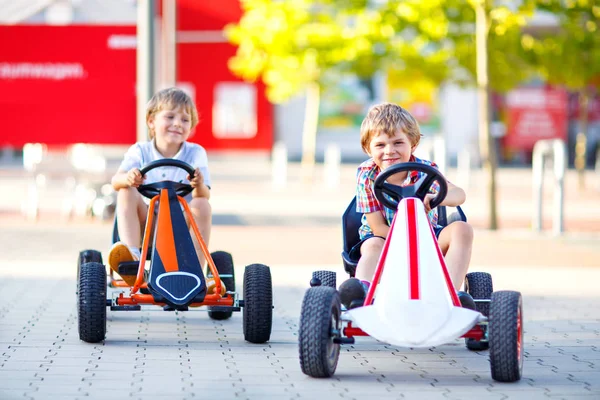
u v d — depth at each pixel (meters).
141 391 5.71
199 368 6.38
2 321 8.14
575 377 6.22
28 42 16.62
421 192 6.18
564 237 15.08
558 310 9.09
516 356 5.89
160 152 7.95
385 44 20.28
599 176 31.19
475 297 7.17
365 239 6.80
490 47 16.33
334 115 37.94
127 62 16.64
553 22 28.25
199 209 7.55
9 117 16.86
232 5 23.16
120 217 7.57
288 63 23.56
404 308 5.66
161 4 25.73
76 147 18.58
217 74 20.64
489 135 16.08
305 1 22.75
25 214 17.66
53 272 11.24
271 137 35.91
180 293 6.74
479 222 17.45
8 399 5.48
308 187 25.30
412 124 6.62
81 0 28.78
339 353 6.82
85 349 6.97
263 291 7.20
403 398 5.59
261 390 5.76
